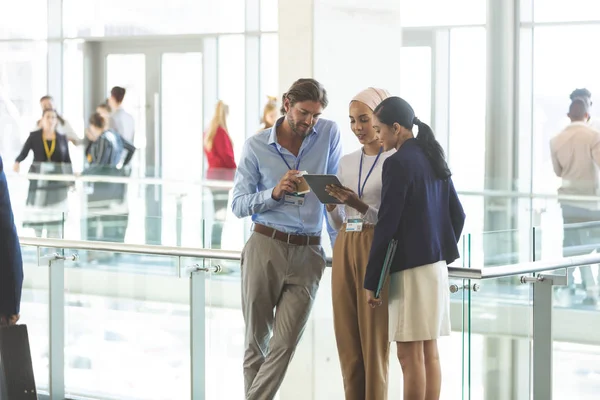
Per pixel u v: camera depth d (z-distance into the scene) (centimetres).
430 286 512
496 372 682
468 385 572
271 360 571
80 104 1741
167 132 1678
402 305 514
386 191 500
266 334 580
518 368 692
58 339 708
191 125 1661
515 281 692
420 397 523
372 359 538
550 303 608
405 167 500
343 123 657
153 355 677
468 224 1266
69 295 705
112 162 1460
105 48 1719
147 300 675
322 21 639
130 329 684
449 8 1412
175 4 1653
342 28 652
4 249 520
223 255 610
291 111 544
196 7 1639
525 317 697
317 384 644
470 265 553
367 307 536
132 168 1380
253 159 568
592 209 1181
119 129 1511
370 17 667
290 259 561
